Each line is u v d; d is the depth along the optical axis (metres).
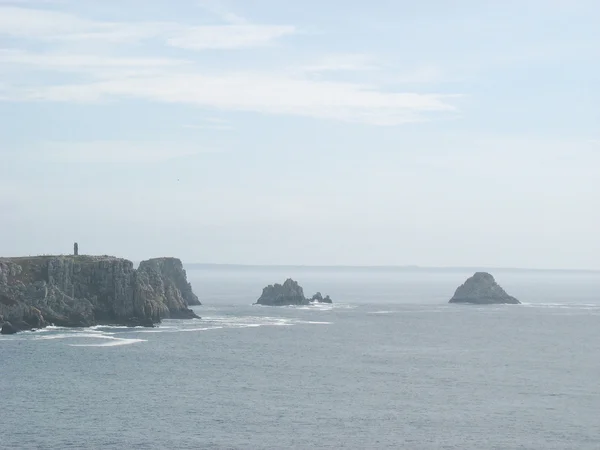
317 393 162.88
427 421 141.50
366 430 135.12
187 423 136.75
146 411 144.00
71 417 138.75
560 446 128.75
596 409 152.25
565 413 148.75
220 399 155.00
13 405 146.12
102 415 140.50
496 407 152.88
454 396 162.25
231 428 134.38
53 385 164.00
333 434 132.38
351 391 165.50
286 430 134.00
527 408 152.38
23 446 122.44
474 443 129.38
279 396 159.12
